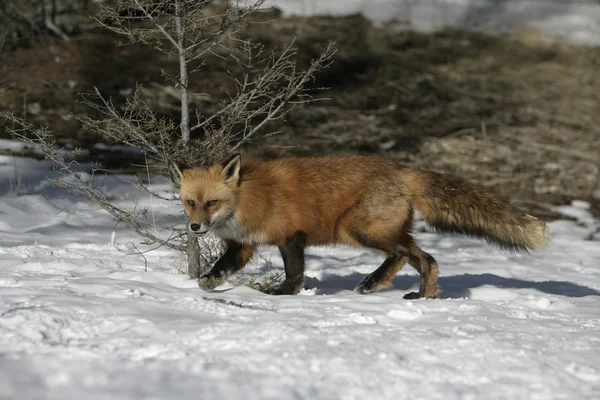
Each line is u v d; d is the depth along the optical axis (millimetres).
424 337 7566
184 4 11008
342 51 32000
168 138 11258
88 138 22047
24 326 7086
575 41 40438
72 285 9227
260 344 6953
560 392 6301
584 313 9836
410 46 35688
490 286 12008
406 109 28234
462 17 41406
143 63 27062
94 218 16047
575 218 20328
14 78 24219
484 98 30516
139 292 8930
